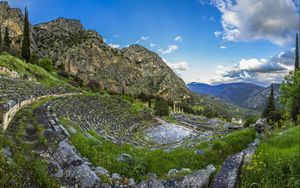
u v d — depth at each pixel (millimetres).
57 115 24047
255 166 8477
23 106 24406
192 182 8852
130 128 53156
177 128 67250
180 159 14828
